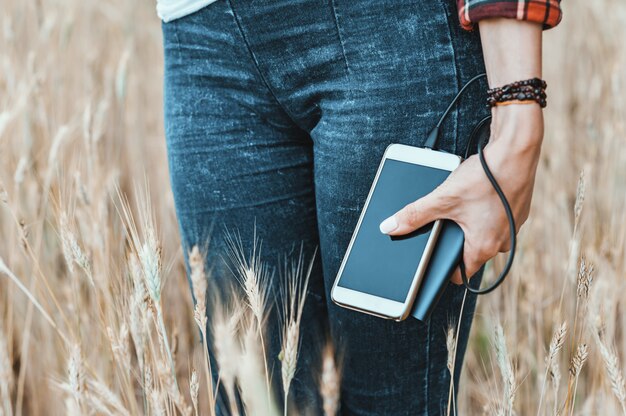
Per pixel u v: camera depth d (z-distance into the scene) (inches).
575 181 87.1
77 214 57.9
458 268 37.2
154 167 94.4
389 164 36.7
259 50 37.4
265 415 38.6
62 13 102.9
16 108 69.6
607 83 93.9
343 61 36.0
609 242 64.9
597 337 43.5
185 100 41.1
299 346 43.4
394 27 34.9
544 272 75.8
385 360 40.5
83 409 40.6
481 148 34.1
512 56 32.8
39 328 69.0
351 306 37.4
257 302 37.4
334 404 39.3
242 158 40.3
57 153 62.9
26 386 69.4
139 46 116.3
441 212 35.2
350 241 38.3
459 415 59.8
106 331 48.5
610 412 52.7
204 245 42.0
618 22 101.5
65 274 73.7
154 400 39.9
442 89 35.4
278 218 41.1
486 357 68.6
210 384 40.3
